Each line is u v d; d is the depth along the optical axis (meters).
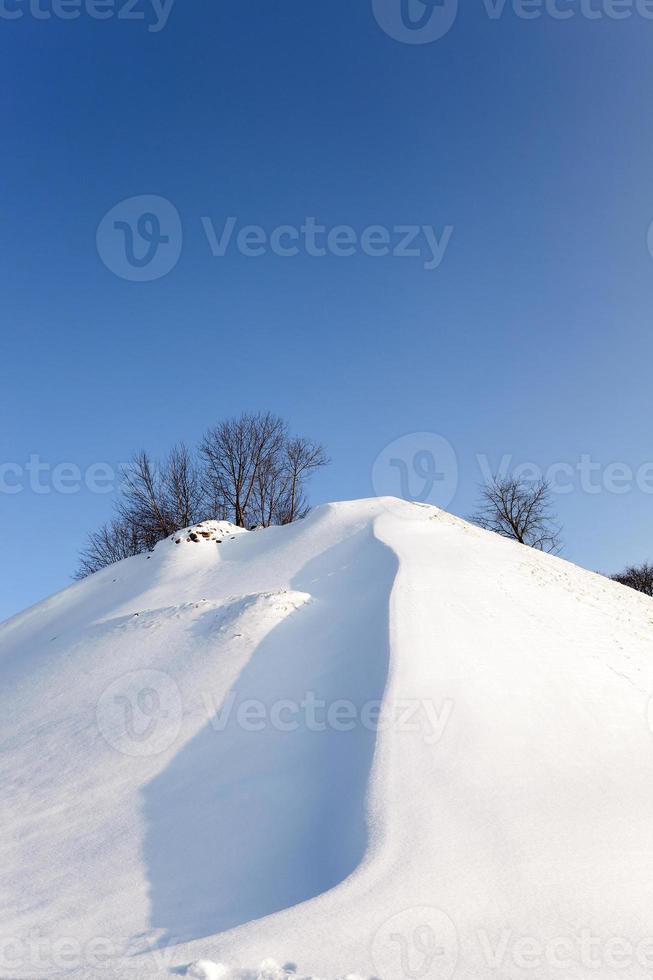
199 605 16.27
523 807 8.33
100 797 9.77
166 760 10.49
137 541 40.50
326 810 8.72
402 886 6.73
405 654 11.79
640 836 8.05
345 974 5.59
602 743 10.51
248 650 13.59
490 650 12.67
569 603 17.50
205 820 8.91
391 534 20.16
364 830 7.76
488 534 24.73
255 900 7.26
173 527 39.16
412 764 8.96
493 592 16.09
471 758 9.25
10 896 7.68
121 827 8.97
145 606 19.27
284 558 20.67
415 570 16.33
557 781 9.12
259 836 8.46
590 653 13.96
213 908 7.15
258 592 16.08
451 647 12.41
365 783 8.66
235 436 40.78
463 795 8.41
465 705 10.55
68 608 22.56
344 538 21.00
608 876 7.20
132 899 7.41
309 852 8.00
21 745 12.07
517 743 9.88
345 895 6.59
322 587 17.17
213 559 23.02
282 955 5.83
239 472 40.34
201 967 5.60
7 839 9.02
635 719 11.59
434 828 7.70
